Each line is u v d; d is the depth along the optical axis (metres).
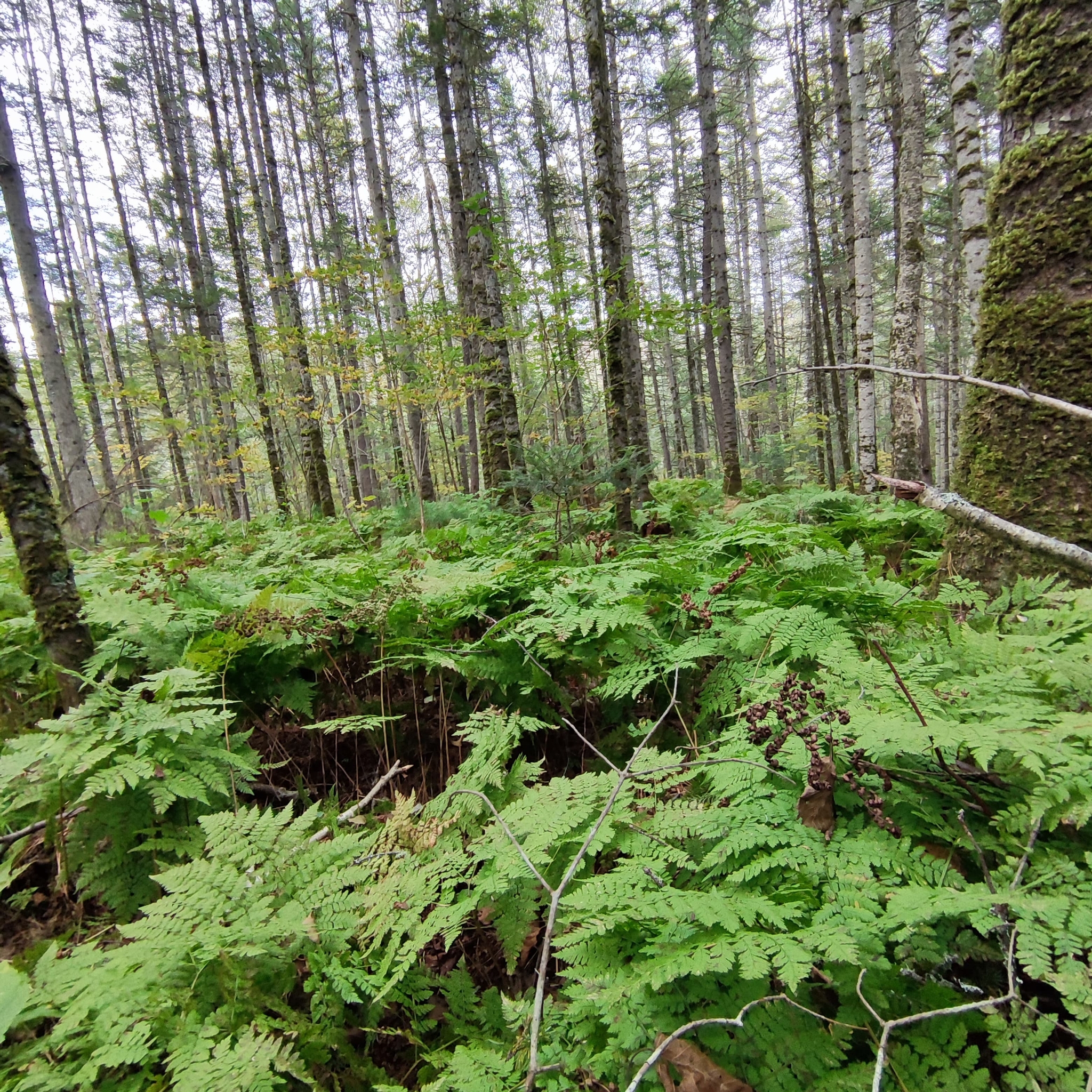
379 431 16.62
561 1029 1.59
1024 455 3.10
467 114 10.16
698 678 2.92
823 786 1.72
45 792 2.31
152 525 8.98
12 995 1.62
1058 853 1.53
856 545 4.16
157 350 16.56
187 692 2.96
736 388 24.48
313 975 1.84
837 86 13.51
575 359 8.34
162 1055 1.66
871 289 10.84
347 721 2.87
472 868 2.12
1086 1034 1.18
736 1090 1.32
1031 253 3.04
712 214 13.30
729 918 1.43
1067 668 2.04
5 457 2.84
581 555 4.96
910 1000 1.40
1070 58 2.89
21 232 8.44
